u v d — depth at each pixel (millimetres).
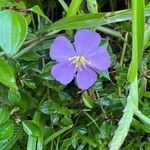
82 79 112
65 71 110
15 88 98
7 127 110
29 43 113
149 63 127
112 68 122
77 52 110
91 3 114
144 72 124
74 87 121
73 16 107
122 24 121
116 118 123
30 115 120
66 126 119
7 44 92
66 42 109
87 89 120
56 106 117
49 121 123
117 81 119
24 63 115
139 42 102
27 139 124
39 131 110
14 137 115
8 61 110
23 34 93
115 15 107
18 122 112
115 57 119
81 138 122
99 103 119
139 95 123
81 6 121
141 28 100
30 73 116
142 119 111
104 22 108
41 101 118
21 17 94
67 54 110
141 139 131
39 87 119
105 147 124
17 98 109
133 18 98
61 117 121
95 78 112
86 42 110
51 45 111
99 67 111
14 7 109
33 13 122
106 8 134
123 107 121
